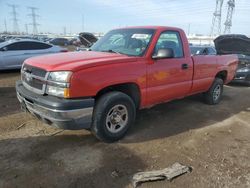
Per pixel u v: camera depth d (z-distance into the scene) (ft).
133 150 12.39
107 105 12.19
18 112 17.21
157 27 15.15
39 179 9.78
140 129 15.11
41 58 13.10
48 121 11.59
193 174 10.54
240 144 13.67
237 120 17.72
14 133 13.78
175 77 15.64
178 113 18.61
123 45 15.07
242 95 26.27
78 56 13.07
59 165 10.78
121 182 9.80
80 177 10.01
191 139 14.03
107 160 11.34
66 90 10.82
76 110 11.00
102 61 11.93
